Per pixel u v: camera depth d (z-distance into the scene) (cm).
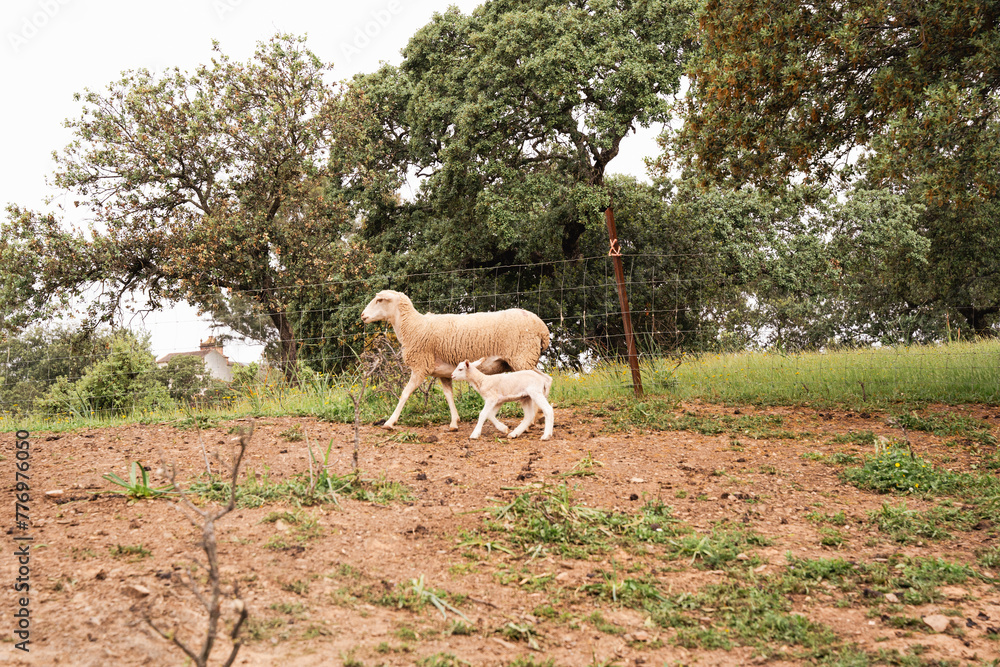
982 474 606
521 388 742
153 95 2022
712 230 2069
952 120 834
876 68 981
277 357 1761
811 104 997
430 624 370
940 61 903
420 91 2109
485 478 609
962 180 955
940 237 2469
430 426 804
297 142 2067
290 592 386
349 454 674
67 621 331
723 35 1033
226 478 578
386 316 791
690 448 714
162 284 2050
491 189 1914
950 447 694
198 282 1917
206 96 2048
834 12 966
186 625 337
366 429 780
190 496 533
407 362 798
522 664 334
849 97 988
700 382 1004
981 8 853
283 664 314
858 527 519
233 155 2062
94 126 2023
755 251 2080
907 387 937
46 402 1166
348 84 2102
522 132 1989
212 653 316
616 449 706
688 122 1135
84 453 682
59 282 1891
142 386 1171
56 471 614
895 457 630
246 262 1984
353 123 2134
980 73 899
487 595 410
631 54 1855
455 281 2105
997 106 898
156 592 365
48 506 509
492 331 786
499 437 755
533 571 444
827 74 992
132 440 734
